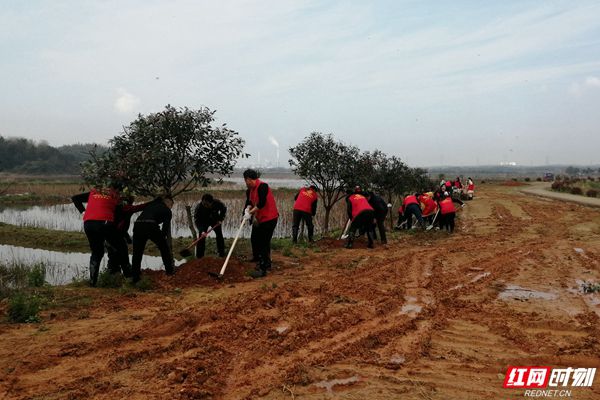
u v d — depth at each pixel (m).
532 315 6.43
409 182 20.30
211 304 6.69
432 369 4.68
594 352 5.09
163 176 9.32
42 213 26.27
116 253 8.43
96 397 3.95
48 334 5.39
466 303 7.02
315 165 14.73
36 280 8.77
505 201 30.72
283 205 25.95
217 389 4.17
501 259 10.65
